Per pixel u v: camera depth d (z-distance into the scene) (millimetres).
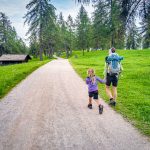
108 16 30156
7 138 6078
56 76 19109
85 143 5812
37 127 6898
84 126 7039
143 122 7473
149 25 14469
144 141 5992
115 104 9586
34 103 9820
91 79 8758
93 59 46031
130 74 19734
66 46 90688
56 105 9531
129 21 13875
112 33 15609
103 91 12758
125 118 7891
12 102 9969
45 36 53219
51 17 50281
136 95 11844
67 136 6242
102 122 7434
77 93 12070
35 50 77375
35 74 20547
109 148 5555
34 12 48531
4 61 64125
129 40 16594
